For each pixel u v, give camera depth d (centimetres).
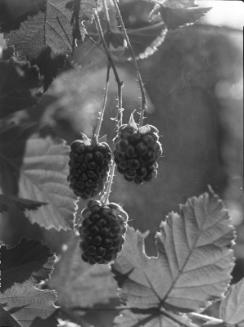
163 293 35
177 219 34
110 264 35
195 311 34
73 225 33
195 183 73
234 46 70
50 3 35
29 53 36
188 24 39
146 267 34
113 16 41
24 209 32
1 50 37
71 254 46
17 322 33
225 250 34
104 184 35
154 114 67
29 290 34
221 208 34
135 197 67
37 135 32
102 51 42
